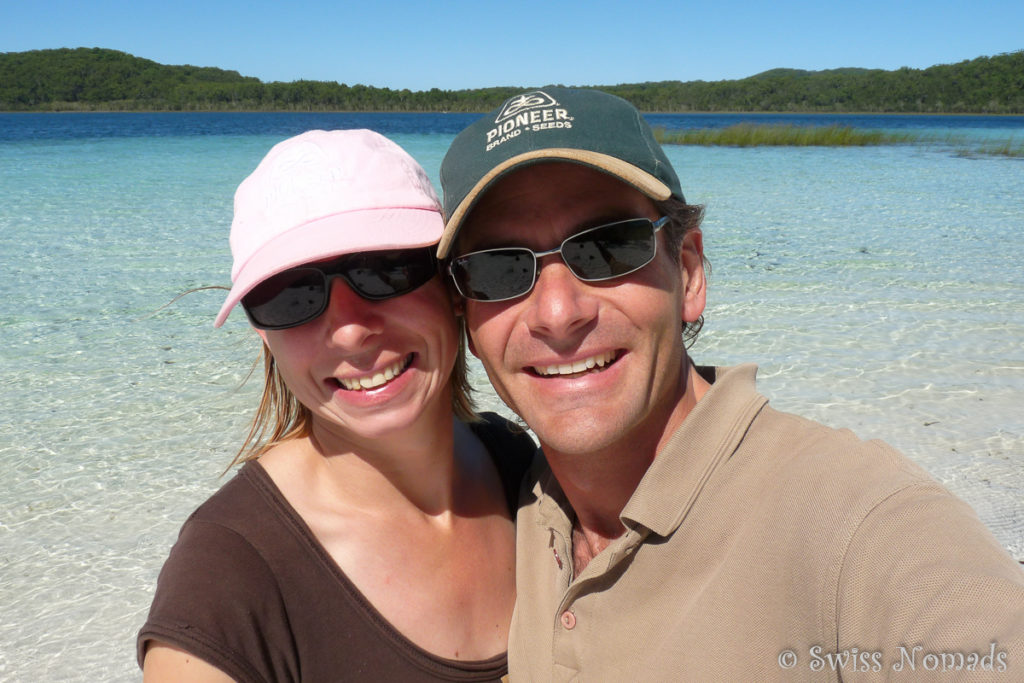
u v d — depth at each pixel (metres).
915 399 1.76
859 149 10.38
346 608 0.48
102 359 2.13
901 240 3.78
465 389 0.64
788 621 0.39
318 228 0.48
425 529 0.54
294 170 0.50
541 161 0.46
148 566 1.20
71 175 6.88
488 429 0.66
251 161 8.49
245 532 0.47
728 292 2.76
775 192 5.65
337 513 0.51
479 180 0.47
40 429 1.69
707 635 0.41
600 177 0.47
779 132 11.17
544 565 0.54
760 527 0.41
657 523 0.43
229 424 1.72
